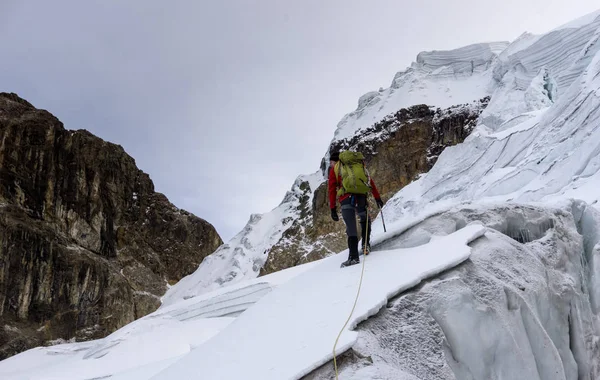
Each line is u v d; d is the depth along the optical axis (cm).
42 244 4078
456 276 397
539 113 2217
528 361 390
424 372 329
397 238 514
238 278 4419
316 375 290
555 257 507
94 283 4206
